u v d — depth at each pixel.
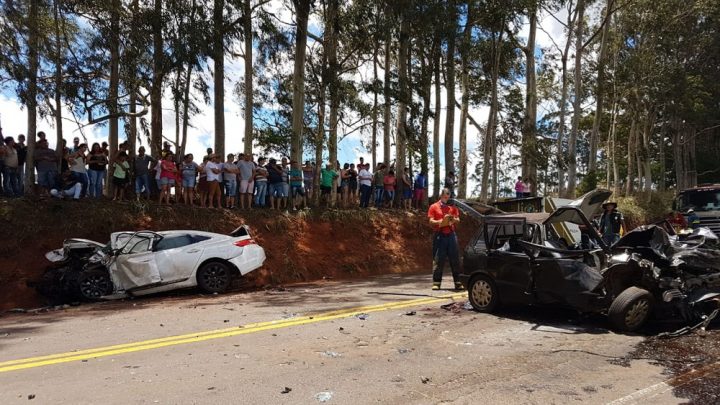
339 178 18.91
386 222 18.09
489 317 7.71
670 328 6.81
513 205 14.84
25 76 11.75
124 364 5.48
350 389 4.66
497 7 19.28
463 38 19.12
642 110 33.09
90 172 13.75
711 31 30.48
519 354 5.75
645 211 31.59
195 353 5.88
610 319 6.67
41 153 13.01
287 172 16.38
